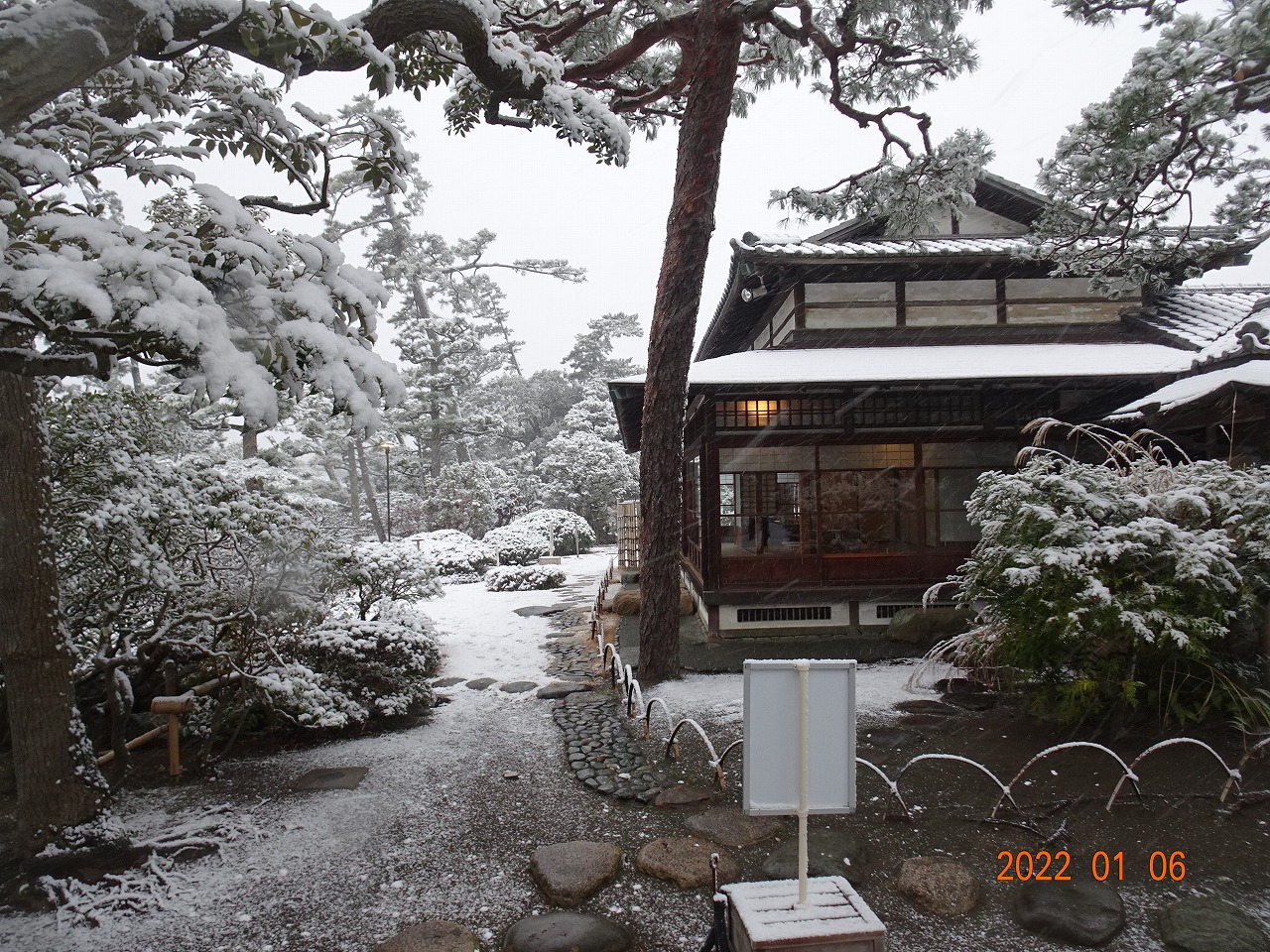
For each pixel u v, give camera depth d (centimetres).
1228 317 1024
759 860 398
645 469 791
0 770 549
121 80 394
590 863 389
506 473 3325
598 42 873
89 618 554
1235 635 551
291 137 379
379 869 398
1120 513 565
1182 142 571
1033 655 552
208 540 584
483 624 1216
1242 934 312
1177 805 437
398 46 436
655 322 771
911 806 454
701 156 729
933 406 972
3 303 248
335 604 870
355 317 323
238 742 618
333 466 3422
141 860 407
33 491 405
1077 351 994
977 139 786
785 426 970
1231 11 493
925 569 970
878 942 249
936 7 786
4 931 347
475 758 575
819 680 281
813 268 1035
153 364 259
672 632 791
